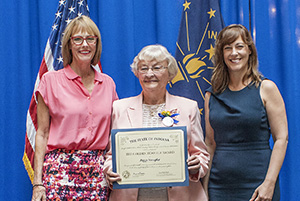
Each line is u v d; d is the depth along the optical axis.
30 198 2.86
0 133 2.81
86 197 2.03
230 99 2.09
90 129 2.10
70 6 2.67
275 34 2.91
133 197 1.99
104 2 2.88
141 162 1.91
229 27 2.12
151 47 2.07
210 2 2.59
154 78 2.03
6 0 2.87
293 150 2.79
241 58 2.06
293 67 2.83
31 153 2.59
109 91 2.26
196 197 2.06
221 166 2.05
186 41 2.63
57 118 2.11
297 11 2.90
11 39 2.86
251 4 2.92
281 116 2.00
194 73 2.59
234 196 2.00
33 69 2.95
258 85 2.05
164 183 1.90
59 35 2.64
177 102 2.14
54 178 2.02
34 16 2.95
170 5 2.90
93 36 2.19
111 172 1.90
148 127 1.98
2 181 2.80
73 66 2.24
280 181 2.82
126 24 2.89
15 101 2.85
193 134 2.09
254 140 2.02
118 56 2.90
